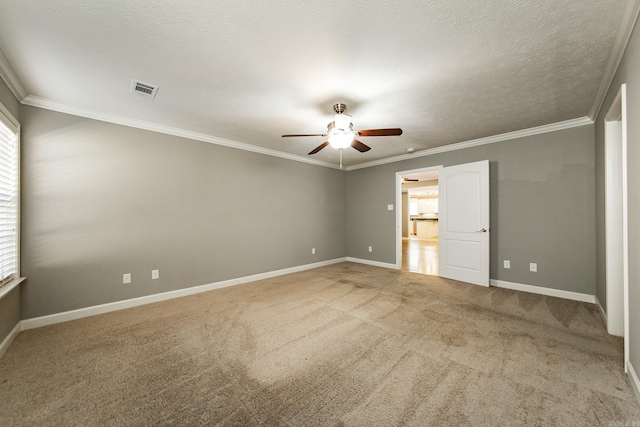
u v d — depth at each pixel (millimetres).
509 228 3736
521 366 1852
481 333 2365
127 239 3100
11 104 2279
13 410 1463
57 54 1873
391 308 3006
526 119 3152
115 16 1511
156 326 2555
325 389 1634
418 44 1774
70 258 2746
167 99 2600
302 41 1743
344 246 6031
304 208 5160
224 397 1566
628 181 1740
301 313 2871
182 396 1576
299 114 2986
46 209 2621
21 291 2486
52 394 1593
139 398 1558
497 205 3848
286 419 1396
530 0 1398
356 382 1699
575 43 1759
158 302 3258
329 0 1397
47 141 2633
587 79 2229
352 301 3250
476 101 2654
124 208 3086
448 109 2857
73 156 2775
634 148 1609
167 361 1947
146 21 1556
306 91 2438
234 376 1768
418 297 3389
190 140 3629
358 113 2953
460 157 4223
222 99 2602
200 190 3721
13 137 2373
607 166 2393
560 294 3328
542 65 2021
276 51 1850
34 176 2559
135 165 3170
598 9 1462
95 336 2348
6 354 2045
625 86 1750
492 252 3900
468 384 1664
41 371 1823
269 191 4570
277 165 4703
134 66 2031
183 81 2256
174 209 3473
